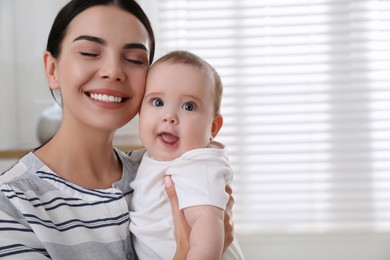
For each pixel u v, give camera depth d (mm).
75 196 1021
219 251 955
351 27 2354
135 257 1068
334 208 2348
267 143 2340
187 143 1059
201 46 2354
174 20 2346
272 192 2340
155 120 1062
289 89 2357
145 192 1055
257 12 2367
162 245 1029
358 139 2348
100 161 1120
